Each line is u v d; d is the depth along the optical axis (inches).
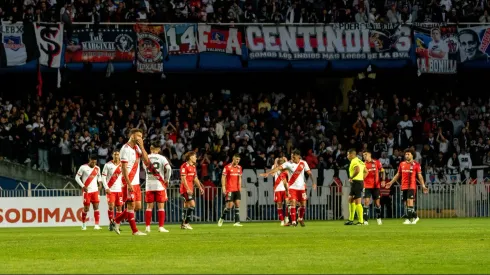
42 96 3046.3
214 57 2851.9
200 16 2928.2
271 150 2832.2
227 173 2225.6
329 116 3080.7
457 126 3068.4
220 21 2920.8
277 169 2081.7
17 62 2694.4
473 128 3085.6
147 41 2800.2
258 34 2871.6
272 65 2883.9
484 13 3068.4
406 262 933.8
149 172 1743.4
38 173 2640.3
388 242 1305.4
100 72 2878.9
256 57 2854.3
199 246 1233.4
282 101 3085.6
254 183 2640.3
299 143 2901.1
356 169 2159.2
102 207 2354.8
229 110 2982.3
